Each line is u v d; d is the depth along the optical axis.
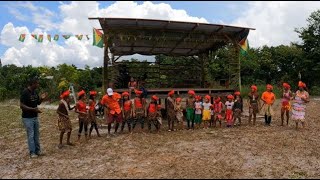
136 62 21.08
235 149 9.58
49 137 12.23
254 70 38.12
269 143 10.36
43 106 24.80
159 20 13.87
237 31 16.11
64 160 8.79
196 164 7.99
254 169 7.76
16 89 33.03
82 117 10.97
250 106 13.89
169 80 21.59
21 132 13.66
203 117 13.02
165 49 20.48
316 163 8.48
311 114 18.03
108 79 17.11
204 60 22.02
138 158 8.62
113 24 14.45
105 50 15.16
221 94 15.93
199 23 14.48
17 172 7.98
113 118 11.73
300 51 36.47
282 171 7.70
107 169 7.74
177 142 10.49
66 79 31.23
